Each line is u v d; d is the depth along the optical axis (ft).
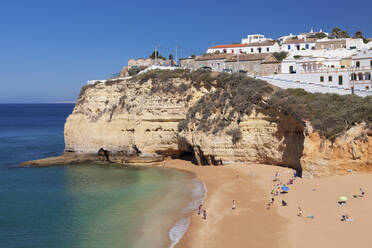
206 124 211.20
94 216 133.49
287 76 225.15
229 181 170.81
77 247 107.76
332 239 97.30
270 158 189.47
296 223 111.55
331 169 149.89
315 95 180.04
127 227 122.21
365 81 205.05
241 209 130.00
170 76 239.50
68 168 226.99
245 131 195.83
